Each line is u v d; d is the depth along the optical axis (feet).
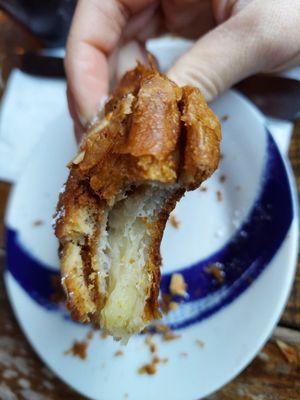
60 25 0.47
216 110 0.40
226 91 0.40
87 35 0.39
